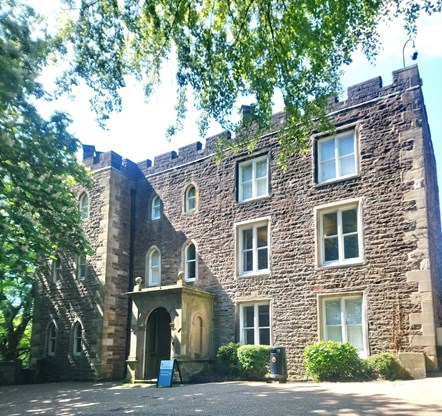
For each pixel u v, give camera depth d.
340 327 13.05
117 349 17.25
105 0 8.97
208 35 8.64
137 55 9.51
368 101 13.80
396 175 12.81
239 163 16.64
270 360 12.57
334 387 9.66
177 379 13.72
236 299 15.29
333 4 7.52
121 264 18.23
